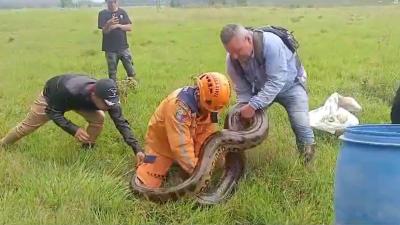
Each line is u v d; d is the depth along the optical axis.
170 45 20.77
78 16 39.56
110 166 6.16
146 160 5.75
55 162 6.09
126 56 11.59
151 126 5.73
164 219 5.04
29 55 18.75
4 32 27.94
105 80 5.92
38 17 39.28
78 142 6.74
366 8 45.16
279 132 7.25
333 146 6.98
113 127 7.38
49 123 7.64
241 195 5.31
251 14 37.69
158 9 50.75
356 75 12.59
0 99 10.39
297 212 4.97
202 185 5.23
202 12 41.66
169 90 10.95
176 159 5.54
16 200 5.10
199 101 5.45
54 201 5.09
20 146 6.85
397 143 3.66
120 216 4.98
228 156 5.74
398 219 3.67
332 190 5.35
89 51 19.09
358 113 8.38
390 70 12.90
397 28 24.42
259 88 6.11
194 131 5.58
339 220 3.97
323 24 27.64
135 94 10.34
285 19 31.45
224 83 5.38
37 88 11.63
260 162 6.12
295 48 6.14
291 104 6.24
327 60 15.30
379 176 3.69
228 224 4.95
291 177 5.70
